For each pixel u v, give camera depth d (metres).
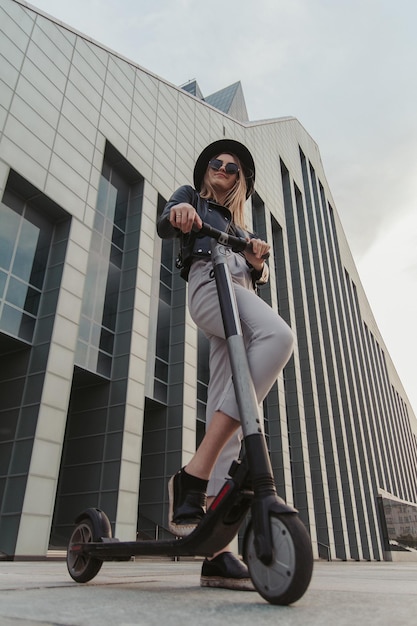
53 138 15.14
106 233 17.25
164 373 17.61
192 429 16.92
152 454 16.47
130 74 20.48
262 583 1.21
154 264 19.03
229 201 2.39
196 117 25.42
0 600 1.24
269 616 1.01
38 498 11.02
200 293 1.99
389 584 2.51
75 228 14.98
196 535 1.39
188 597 1.38
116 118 18.61
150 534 15.10
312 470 28.27
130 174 18.94
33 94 14.80
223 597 1.40
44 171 14.44
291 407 27.23
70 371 13.13
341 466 33.47
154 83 22.20
